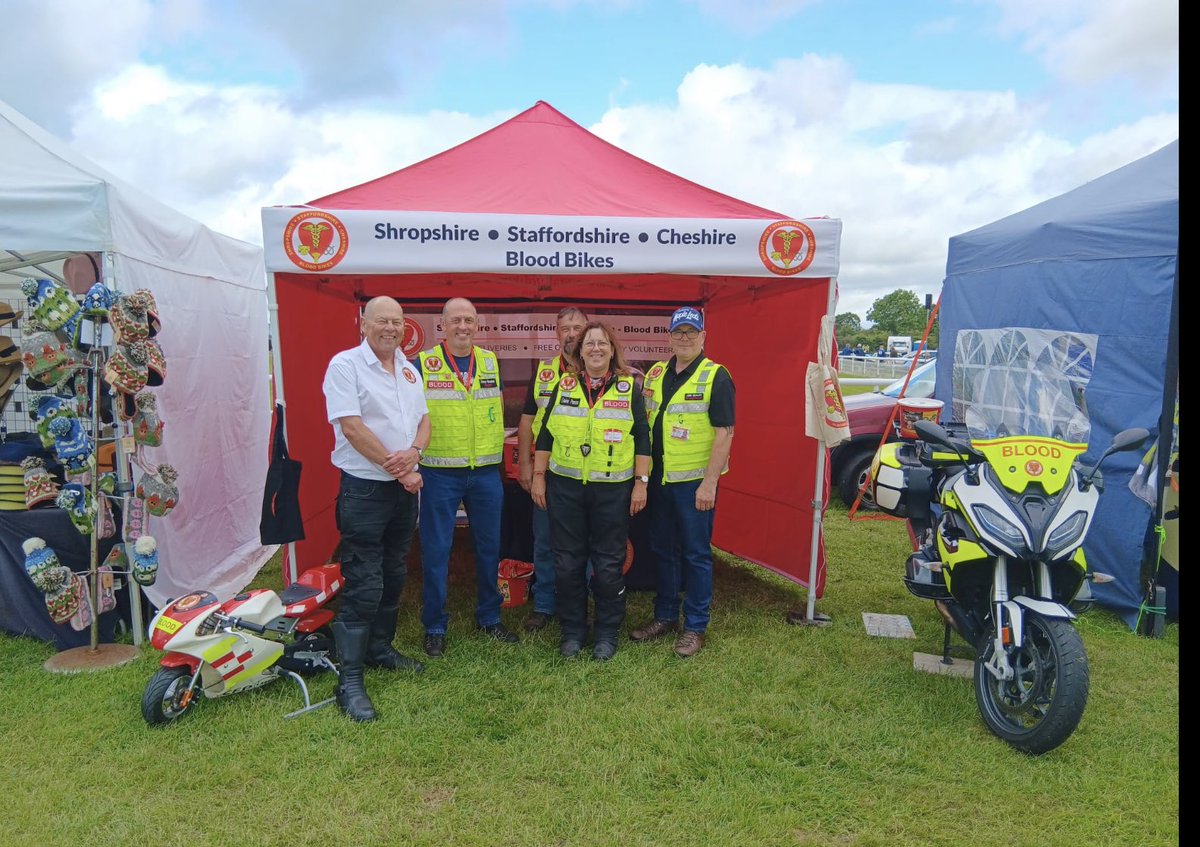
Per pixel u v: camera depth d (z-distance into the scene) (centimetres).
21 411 496
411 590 520
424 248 387
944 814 270
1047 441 321
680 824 262
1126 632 446
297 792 277
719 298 593
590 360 380
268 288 384
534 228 392
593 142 496
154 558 402
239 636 337
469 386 391
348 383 330
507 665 388
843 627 450
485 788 281
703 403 398
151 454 438
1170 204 443
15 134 413
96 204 382
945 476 392
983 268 635
